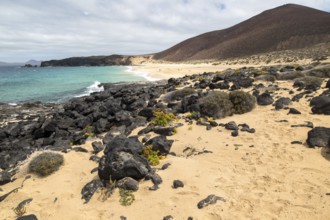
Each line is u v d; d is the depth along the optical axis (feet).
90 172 31.42
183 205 23.48
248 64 211.82
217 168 29.37
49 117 80.33
